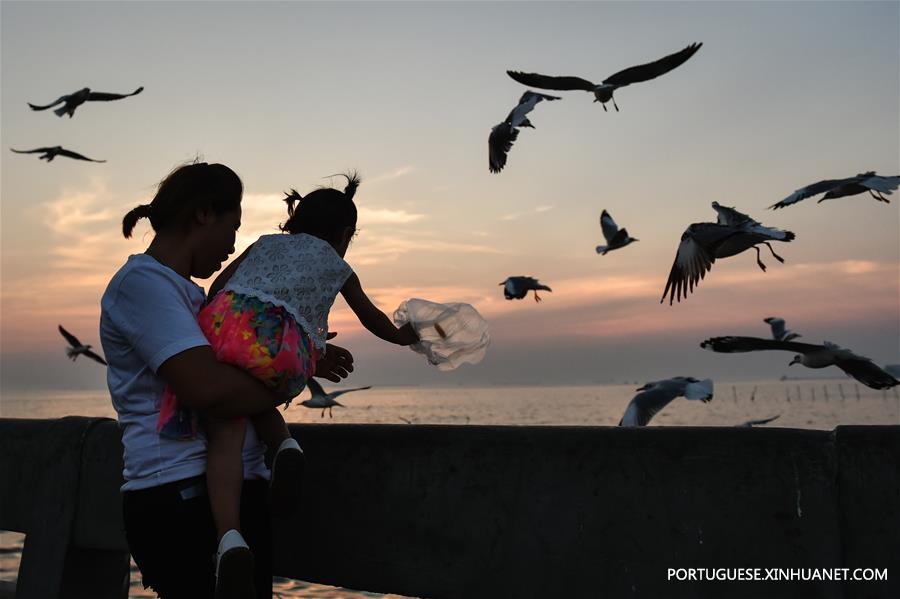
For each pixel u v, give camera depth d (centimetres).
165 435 221
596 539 255
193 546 221
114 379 229
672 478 248
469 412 15588
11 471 362
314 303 233
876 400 19025
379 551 288
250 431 237
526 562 264
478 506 274
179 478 220
